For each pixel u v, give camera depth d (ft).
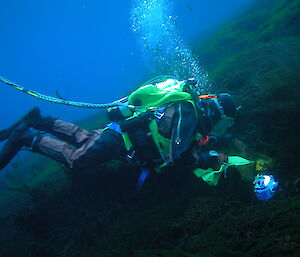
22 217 8.97
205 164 7.79
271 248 4.70
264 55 13.65
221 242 5.41
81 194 9.35
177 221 6.87
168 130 7.24
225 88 12.85
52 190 10.66
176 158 6.89
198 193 7.70
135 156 7.92
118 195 8.88
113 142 8.07
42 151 8.77
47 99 5.88
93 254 7.14
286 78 9.77
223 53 21.89
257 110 9.45
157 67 23.27
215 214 6.65
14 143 8.81
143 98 7.75
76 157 8.41
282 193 6.75
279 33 16.08
